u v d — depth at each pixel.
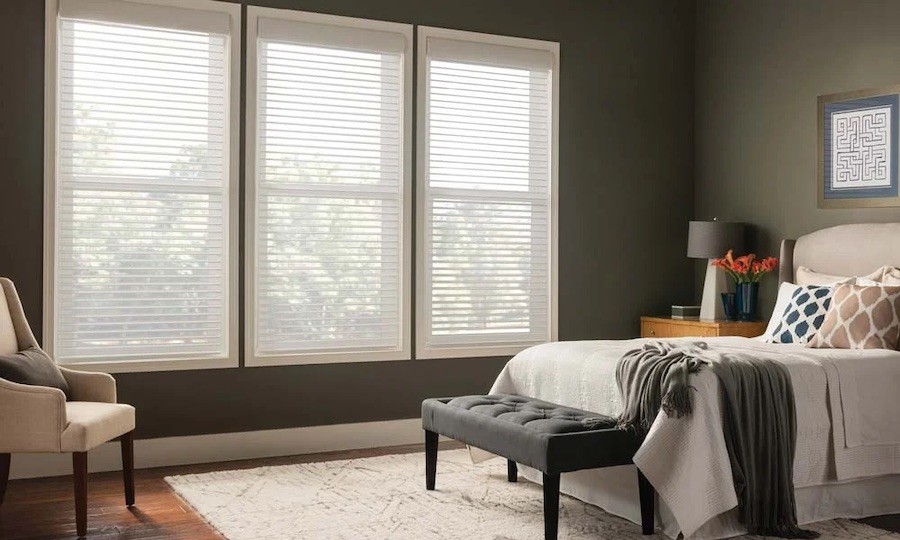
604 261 6.48
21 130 4.87
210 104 5.29
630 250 6.57
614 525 3.94
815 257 5.52
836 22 5.64
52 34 4.91
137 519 4.07
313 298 5.57
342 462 5.20
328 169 5.60
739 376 3.78
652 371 3.75
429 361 5.90
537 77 6.25
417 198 5.83
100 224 5.07
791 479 3.83
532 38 6.21
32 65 4.89
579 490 4.35
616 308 6.52
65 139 4.99
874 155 5.37
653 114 6.66
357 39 5.62
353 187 5.66
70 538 3.78
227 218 5.30
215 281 5.32
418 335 5.85
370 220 5.71
